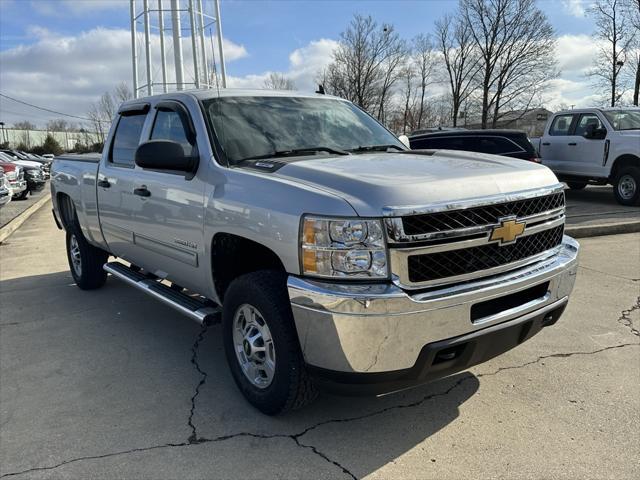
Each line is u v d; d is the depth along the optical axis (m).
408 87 48.25
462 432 3.00
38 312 5.30
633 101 32.47
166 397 3.50
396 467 2.71
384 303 2.48
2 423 3.21
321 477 2.65
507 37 43.12
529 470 2.65
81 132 89.62
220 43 20.92
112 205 4.69
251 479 2.64
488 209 2.76
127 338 4.55
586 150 11.96
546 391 3.44
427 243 2.57
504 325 2.83
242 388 3.32
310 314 2.63
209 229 3.33
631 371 3.69
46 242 9.71
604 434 2.94
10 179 16.98
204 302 3.83
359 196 2.60
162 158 3.46
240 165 3.41
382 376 2.61
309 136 3.89
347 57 45.66
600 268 6.40
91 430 3.11
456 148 11.45
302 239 2.65
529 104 44.03
